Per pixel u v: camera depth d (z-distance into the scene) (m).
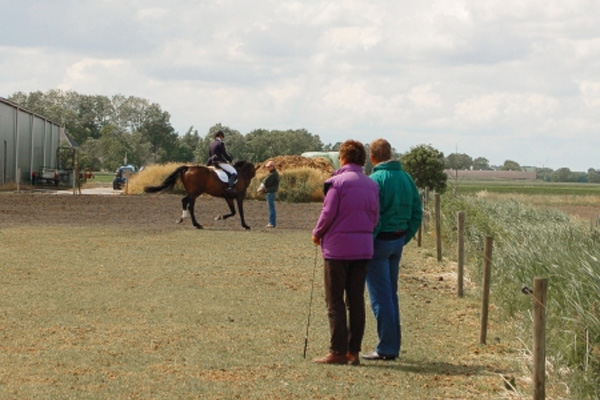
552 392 8.00
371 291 9.19
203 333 9.98
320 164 46.06
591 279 9.59
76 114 158.12
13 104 57.25
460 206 22.08
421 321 11.41
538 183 144.25
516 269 12.30
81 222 25.39
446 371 8.68
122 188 56.84
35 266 15.16
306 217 30.30
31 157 64.38
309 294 12.98
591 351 8.55
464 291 13.84
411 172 35.03
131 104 167.75
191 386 7.64
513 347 9.90
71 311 11.07
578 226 17.42
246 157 111.31
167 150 161.00
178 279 14.09
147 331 9.98
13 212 28.70
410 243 21.45
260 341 9.66
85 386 7.55
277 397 7.41
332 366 8.67
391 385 8.02
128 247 18.58
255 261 16.78
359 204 8.67
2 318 10.49
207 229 24.06
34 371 8.02
